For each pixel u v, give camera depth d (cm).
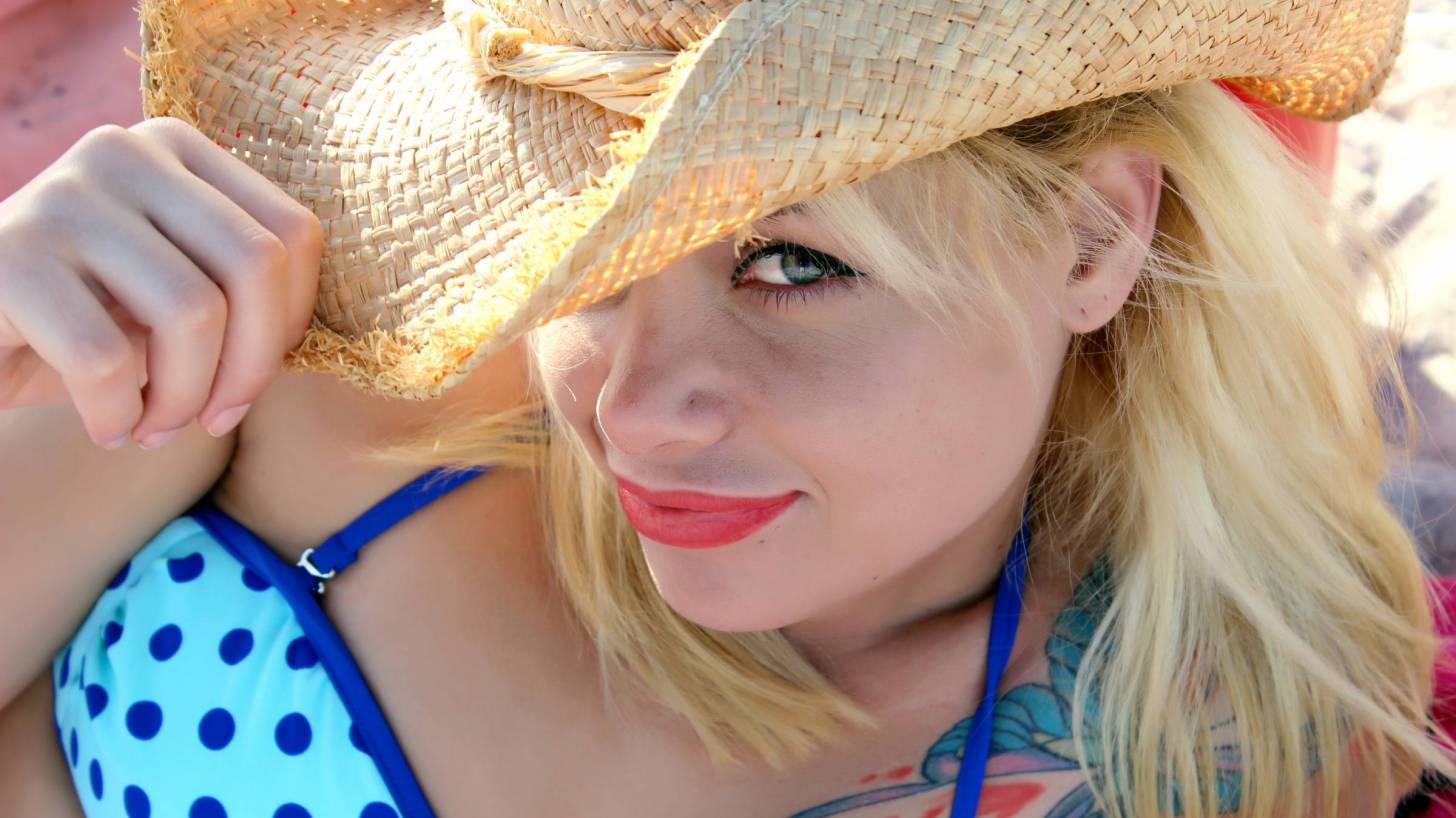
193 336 90
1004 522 127
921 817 119
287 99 111
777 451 97
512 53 96
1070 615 128
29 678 139
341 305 104
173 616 134
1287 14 97
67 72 204
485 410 137
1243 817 122
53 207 92
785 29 77
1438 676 135
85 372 90
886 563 104
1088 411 129
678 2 85
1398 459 164
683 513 102
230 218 92
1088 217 103
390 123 106
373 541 134
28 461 130
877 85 79
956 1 80
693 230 81
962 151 92
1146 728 121
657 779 124
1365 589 130
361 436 134
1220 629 126
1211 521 126
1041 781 120
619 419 94
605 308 99
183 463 135
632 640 128
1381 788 124
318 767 125
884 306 93
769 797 122
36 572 132
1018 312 98
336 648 129
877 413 95
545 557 135
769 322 93
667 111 74
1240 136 116
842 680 128
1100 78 87
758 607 105
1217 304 122
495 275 98
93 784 133
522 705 127
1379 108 240
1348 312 132
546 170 97
